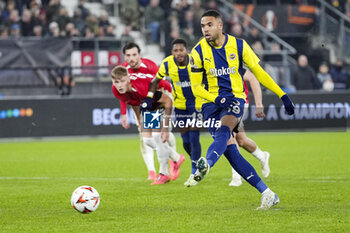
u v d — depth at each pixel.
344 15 72.00
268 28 71.50
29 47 52.56
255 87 22.56
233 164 18.06
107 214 18.06
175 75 25.09
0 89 52.41
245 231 15.06
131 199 21.17
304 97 55.91
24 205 20.16
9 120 50.69
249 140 24.88
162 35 66.69
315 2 72.44
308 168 31.44
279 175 28.52
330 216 17.05
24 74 52.41
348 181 26.05
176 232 15.13
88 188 18.25
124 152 42.00
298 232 14.88
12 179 28.05
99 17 64.56
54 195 22.58
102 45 60.47
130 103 26.45
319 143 47.12
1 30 61.88
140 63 25.36
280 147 44.00
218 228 15.49
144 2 68.81
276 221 16.30
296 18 71.38
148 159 27.38
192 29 66.75
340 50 69.19
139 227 15.86
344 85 63.53
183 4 67.75
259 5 72.19
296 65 60.25
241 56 18.41
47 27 63.12
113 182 26.61
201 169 15.92
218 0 71.12
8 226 16.36
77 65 57.66
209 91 18.78
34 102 51.34
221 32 18.38
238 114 18.22
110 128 53.50
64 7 65.06
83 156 39.38
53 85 53.28
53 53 53.19
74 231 15.51
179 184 25.62
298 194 21.92
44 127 51.59
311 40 69.44
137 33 68.00
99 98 53.12
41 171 31.41
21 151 43.06
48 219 17.36
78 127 52.53
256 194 22.05
